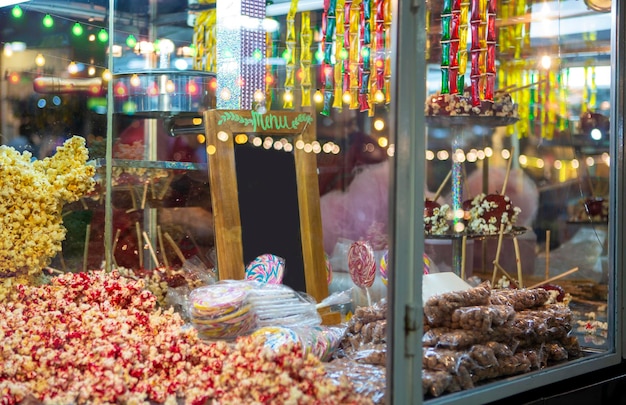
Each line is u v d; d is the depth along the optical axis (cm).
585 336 251
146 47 298
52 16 285
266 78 271
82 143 258
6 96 284
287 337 202
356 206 237
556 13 287
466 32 265
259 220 243
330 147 256
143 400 181
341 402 173
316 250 247
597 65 272
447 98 258
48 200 244
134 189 251
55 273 246
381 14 247
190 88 260
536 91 291
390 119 182
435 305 205
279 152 252
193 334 202
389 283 178
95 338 197
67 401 178
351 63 255
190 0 299
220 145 241
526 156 282
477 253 262
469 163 267
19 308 217
